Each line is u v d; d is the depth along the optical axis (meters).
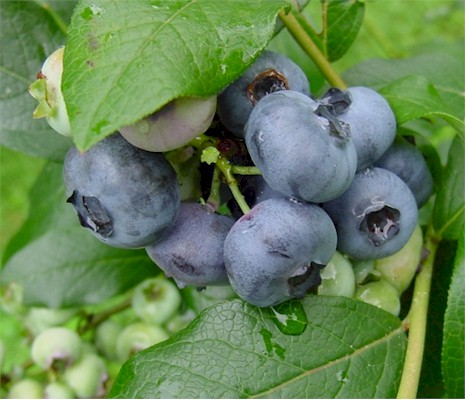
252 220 0.15
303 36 0.19
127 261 0.22
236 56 0.15
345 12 0.20
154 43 0.14
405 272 0.19
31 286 0.22
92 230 0.16
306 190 0.15
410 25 0.40
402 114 0.17
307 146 0.15
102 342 0.23
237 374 0.17
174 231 0.16
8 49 0.20
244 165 0.16
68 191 0.16
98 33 0.14
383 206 0.16
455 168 0.20
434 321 0.20
